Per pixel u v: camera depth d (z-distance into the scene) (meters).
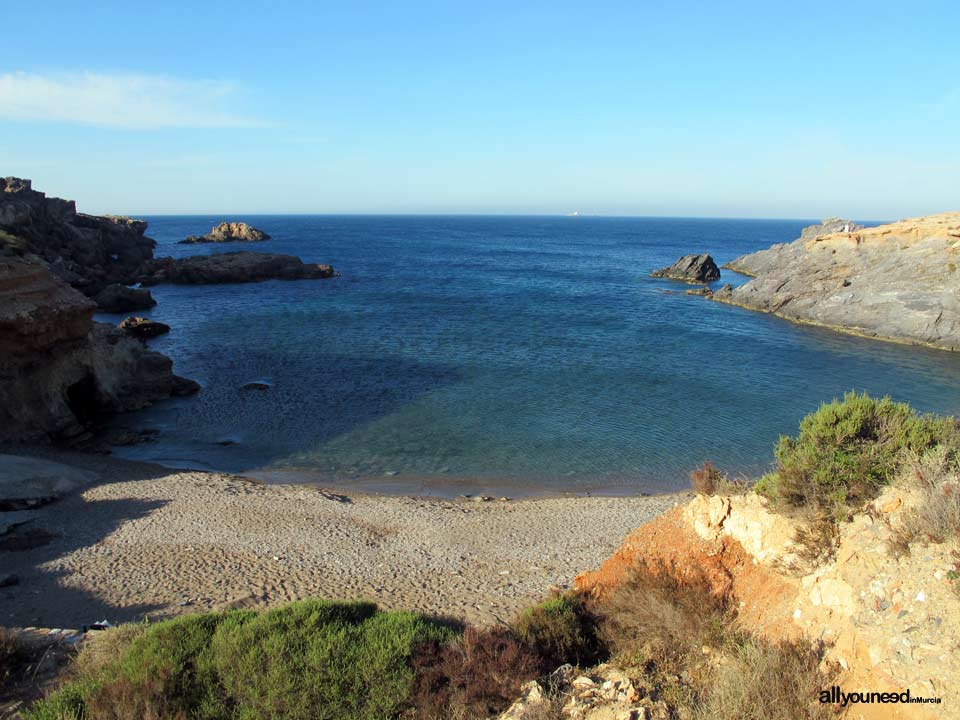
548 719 8.20
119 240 95.38
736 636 8.69
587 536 18.88
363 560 16.98
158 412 32.03
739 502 10.16
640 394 35.31
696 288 82.50
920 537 7.70
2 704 9.38
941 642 6.64
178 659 9.84
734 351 47.19
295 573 16.08
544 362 42.56
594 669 9.40
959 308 49.50
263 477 24.58
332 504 21.20
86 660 10.39
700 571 10.13
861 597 7.65
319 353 44.47
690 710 7.86
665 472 25.25
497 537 18.78
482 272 102.25
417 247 159.62
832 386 37.84
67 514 19.59
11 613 13.86
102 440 28.22
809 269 64.56
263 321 57.12
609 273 103.06
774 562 9.14
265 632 10.50
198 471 24.78
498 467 25.69
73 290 30.86
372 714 8.84
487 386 36.59
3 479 20.59
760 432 29.56
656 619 9.61
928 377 40.56
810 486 9.30
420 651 10.46
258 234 163.38
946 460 8.80
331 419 31.12
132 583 15.37
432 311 63.44
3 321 26.12
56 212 84.62
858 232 63.03
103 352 32.03
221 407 32.81
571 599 11.59
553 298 73.69
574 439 28.59
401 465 25.84
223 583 15.45
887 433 9.77
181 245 147.00
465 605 14.34
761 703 7.18
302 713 8.76
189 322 56.59
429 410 32.34
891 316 53.22
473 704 8.89
